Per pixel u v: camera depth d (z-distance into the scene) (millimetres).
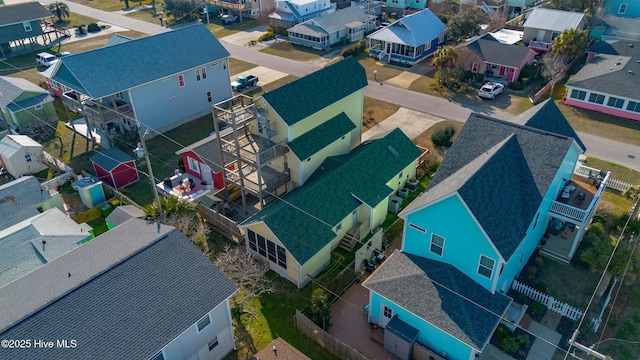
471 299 21453
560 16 60031
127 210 29906
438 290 21766
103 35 74500
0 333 16625
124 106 40750
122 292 19234
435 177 26781
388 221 31922
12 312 18438
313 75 33844
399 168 33000
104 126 39906
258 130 32156
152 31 76125
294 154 30891
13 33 65250
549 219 29203
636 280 26000
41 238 25766
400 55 59312
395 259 24312
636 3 65250
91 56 39406
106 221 29891
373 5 78438
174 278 20484
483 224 20703
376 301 22953
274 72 57625
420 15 61812
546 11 61500
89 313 18203
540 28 59781
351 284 26625
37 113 43875
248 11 81562
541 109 30000
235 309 23844
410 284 22281
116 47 41031
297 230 26188
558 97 49750
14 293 20141
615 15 66438
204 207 30703
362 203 29609
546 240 28797
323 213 27766
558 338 22750
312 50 65125
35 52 67000
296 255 25125
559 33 58562
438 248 23219
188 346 20125
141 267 20328
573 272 26766
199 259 21625
